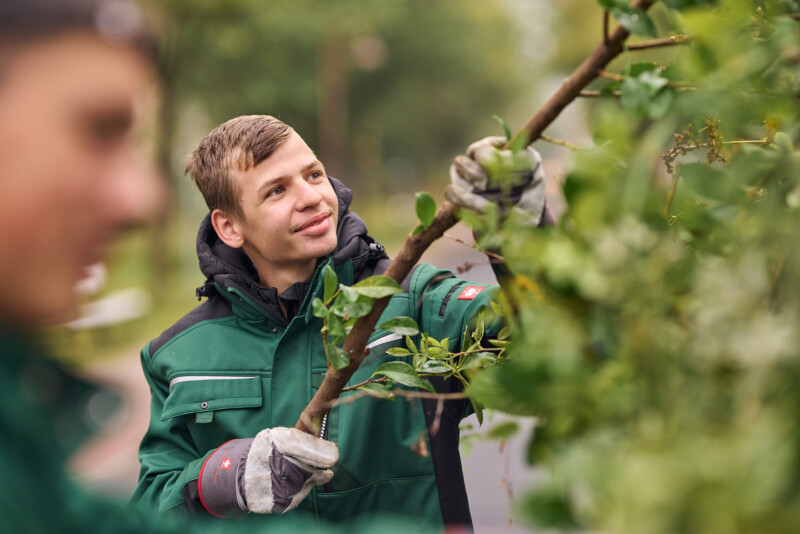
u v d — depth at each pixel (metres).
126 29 0.64
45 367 0.73
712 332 0.58
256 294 1.92
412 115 35.22
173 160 12.92
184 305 13.95
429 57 32.94
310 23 18.95
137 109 0.66
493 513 4.39
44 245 0.62
